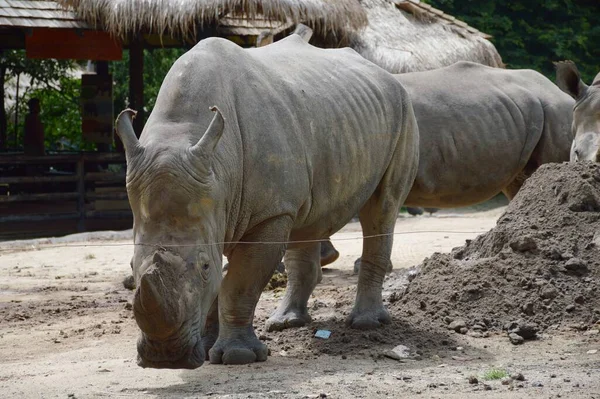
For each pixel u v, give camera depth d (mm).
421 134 27578
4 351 20391
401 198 21969
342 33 41312
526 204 23688
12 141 67125
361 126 20359
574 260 21703
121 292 28484
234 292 18250
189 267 15555
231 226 17391
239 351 18062
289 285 22000
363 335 20000
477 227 44062
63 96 68438
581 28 72188
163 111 17172
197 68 17625
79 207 47844
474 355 18656
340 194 19922
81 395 15828
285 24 41906
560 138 29391
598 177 23500
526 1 71750
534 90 29797
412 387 15797
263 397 15219
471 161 28109
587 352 18562
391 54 39938
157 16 41719
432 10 45344
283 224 18266
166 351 15320
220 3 41188
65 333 22109
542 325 20453
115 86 67375
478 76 29328
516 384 15781
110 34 44844
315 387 15914
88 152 52594
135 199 15922
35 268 33938
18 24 43844
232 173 17141
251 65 18656
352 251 36969
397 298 22906
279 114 18391
